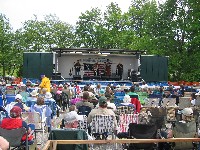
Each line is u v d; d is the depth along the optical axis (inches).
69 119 382.9
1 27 2481.5
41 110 450.0
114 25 2461.9
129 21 2460.6
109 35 2396.7
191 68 1947.6
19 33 2578.7
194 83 1488.7
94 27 2488.9
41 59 1374.3
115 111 490.6
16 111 313.7
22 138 312.0
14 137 305.1
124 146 354.6
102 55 1411.2
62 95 769.6
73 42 2596.0
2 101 609.3
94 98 577.3
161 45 2015.3
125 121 427.2
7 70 2610.7
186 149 302.4
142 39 2100.1
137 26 2571.4
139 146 324.2
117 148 390.9
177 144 301.4
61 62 1423.5
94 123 387.2
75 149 293.1
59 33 2657.5
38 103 457.7
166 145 322.0
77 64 1414.9
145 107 574.2
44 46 2625.5
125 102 526.3
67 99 771.4
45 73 1374.3
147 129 326.0
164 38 2025.1
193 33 1942.7
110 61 1439.5
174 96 716.7
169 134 330.3
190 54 1971.0
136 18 2571.4
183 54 1947.6
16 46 2541.8
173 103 603.8
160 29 2106.3
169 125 499.5
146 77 1414.9
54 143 257.8
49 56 1378.0
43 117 445.1
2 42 2480.3
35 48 2598.4
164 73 1421.0
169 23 2031.3
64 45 2630.4
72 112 386.9
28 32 2588.6
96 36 2461.9
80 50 1336.1
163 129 410.6
